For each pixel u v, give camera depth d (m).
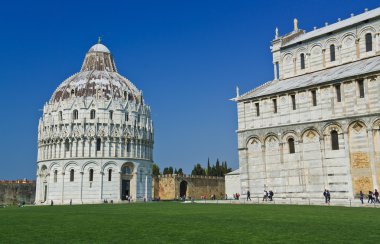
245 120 78.00
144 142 142.25
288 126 71.56
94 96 136.62
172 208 59.53
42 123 142.00
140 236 26.20
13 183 151.50
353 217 36.69
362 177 62.69
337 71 72.94
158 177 160.25
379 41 72.56
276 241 23.28
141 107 144.25
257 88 82.94
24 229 31.47
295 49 84.88
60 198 129.75
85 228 31.38
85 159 130.62
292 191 70.06
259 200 73.19
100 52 156.62
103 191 130.00
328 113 67.25
